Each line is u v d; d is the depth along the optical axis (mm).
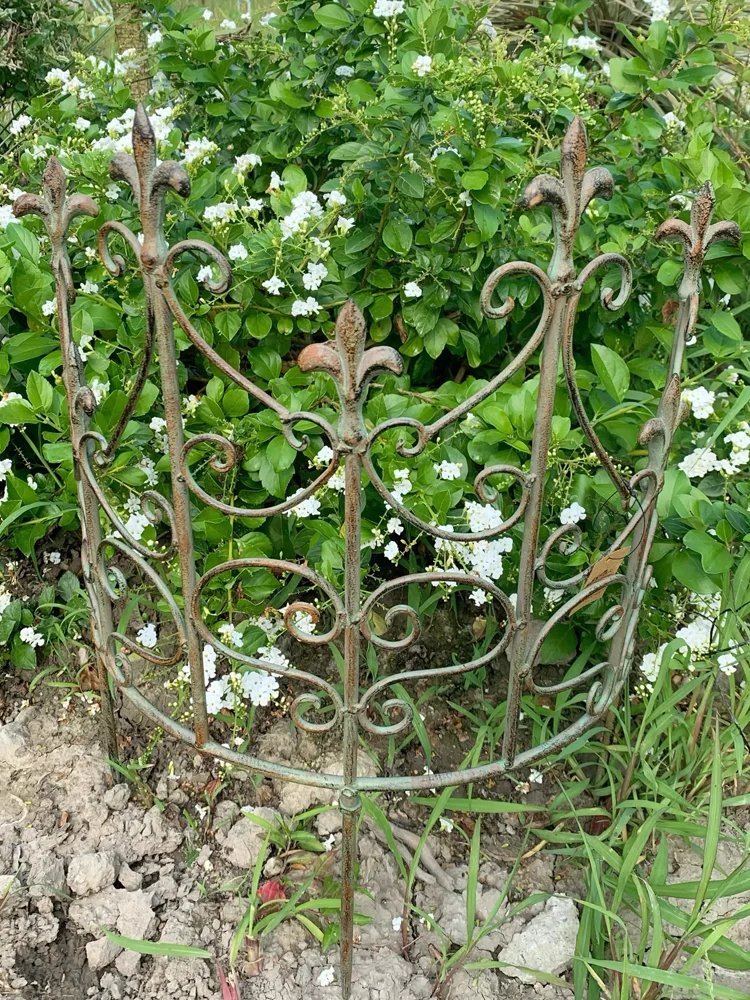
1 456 2088
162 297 1111
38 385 1760
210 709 1689
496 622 1959
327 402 1886
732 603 1768
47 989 1465
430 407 1845
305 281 1878
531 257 2016
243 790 1778
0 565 2051
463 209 1938
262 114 2352
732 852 1742
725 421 1822
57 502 1893
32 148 2334
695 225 1229
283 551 1939
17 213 1350
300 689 1946
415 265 1978
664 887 1488
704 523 1718
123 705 1890
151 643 1745
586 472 1865
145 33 2709
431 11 1962
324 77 2207
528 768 1858
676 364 1322
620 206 2107
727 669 1675
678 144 2232
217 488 1895
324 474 1139
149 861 1663
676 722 1797
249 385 1130
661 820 1645
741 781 1853
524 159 2014
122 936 1478
